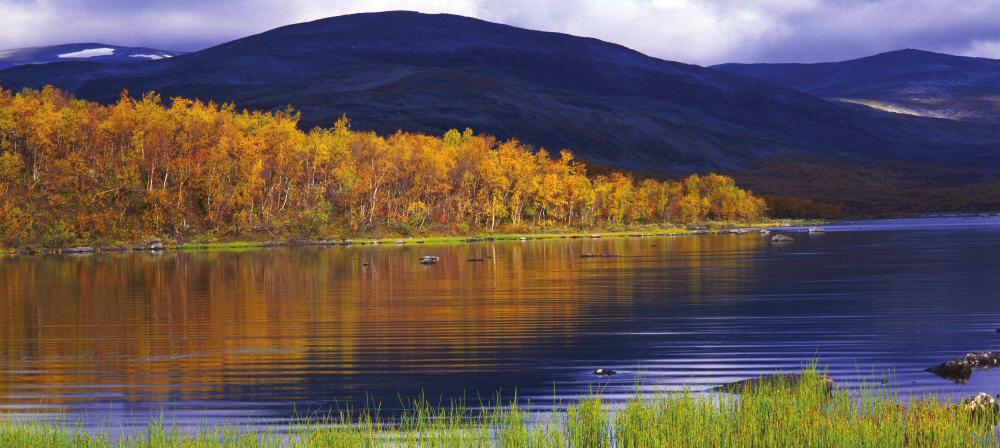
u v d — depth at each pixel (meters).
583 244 152.38
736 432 23.58
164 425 28.52
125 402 31.70
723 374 35.28
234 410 30.52
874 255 107.25
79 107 186.75
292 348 42.16
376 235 183.62
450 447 24.27
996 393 30.78
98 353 41.12
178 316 53.97
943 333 44.66
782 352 39.94
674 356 39.38
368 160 196.00
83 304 60.78
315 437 24.81
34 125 157.50
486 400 31.66
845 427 23.41
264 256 122.50
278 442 24.77
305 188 185.00
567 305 58.31
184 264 104.69
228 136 175.00
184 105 180.12
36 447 23.97
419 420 27.73
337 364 38.16
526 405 30.75
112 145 168.38
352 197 185.12
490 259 109.94
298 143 186.00
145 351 41.56
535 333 46.19
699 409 25.38
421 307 57.72
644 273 84.25
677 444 22.75
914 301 58.19
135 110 174.50
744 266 92.12
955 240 140.50
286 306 58.81
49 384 34.53
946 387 31.97
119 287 73.56
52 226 148.12
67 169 158.62
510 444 23.89
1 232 142.75
